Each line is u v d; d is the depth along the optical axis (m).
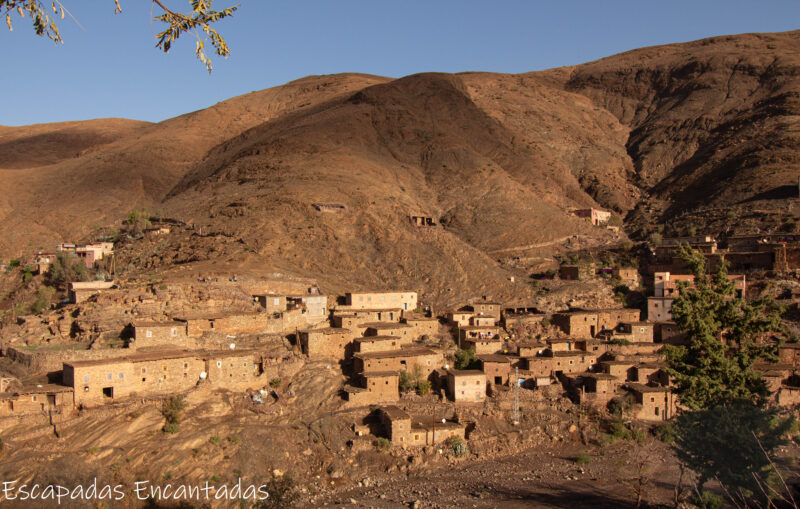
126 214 197.88
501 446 78.38
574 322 104.75
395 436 74.81
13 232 183.75
